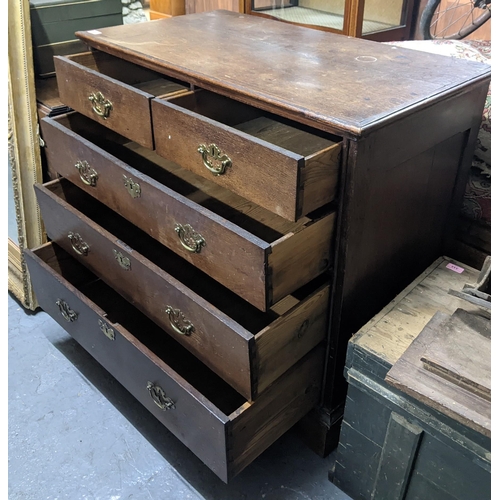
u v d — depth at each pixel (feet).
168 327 3.84
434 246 4.22
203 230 3.26
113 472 4.07
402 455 3.22
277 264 2.97
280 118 4.20
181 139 3.45
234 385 3.36
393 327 3.40
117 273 4.15
